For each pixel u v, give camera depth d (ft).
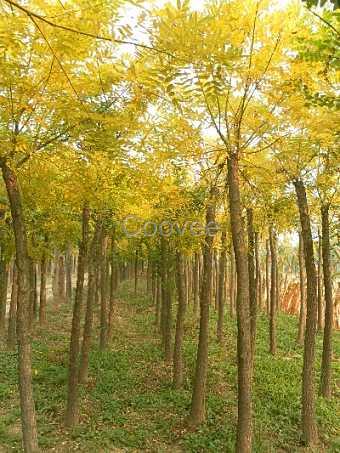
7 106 13.76
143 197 23.11
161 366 39.37
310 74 15.62
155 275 59.21
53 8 10.87
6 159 14.89
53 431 25.05
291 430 26.99
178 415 28.48
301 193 24.94
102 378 34.55
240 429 17.46
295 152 19.76
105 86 13.74
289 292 94.63
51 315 64.34
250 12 14.43
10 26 10.39
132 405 29.73
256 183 24.59
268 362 41.14
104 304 44.29
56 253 73.72
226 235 33.19
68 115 13.44
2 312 47.01
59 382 33.09
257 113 17.24
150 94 12.34
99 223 30.45
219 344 47.47
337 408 31.22
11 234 29.25
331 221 32.81
